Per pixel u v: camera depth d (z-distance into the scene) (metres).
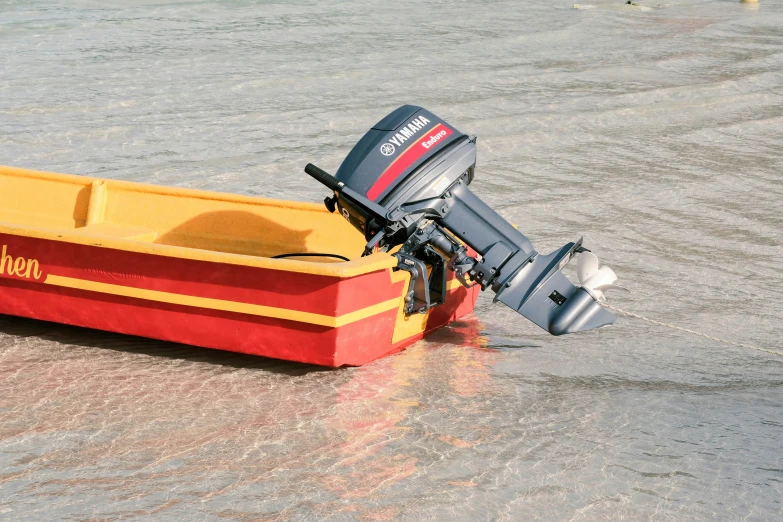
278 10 19.05
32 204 7.95
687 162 10.13
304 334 6.77
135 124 10.79
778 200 9.31
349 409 6.61
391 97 12.49
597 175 9.78
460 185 7.02
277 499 6.07
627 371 7.01
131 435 6.38
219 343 6.90
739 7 22.84
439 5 20.86
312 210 7.61
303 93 12.52
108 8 18.28
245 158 9.94
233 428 6.45
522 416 6.61
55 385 6.70
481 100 12.50
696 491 6.20
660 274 8.07
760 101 12.84
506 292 6.99
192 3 19.38
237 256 6.71
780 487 6.23
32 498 6.03
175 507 6.02
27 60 13.64
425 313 7.17
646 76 14.23
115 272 6.93
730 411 6.70
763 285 7.95
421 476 6.21
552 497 6.14
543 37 17.23
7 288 7.11
